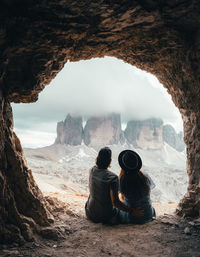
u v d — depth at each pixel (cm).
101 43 584
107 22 484
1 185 389
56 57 516
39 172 9606
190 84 583
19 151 489
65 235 439
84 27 481
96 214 499
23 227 402
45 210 479
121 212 519
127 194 497
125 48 634
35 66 484
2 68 430
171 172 15562
